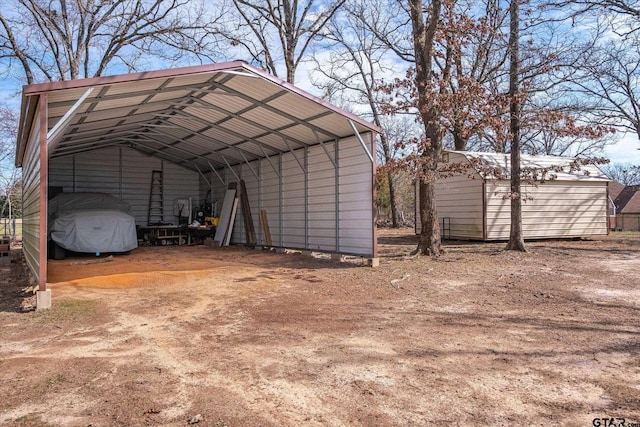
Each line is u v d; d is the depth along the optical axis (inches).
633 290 261.0
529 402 118.9
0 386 133.6
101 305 248.7
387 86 433.4
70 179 641.0
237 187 633.6
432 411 114.6
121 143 649.0
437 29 414.9
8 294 287.7
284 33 775.1
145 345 175.3
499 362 149.2
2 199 1024.2
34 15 709.3
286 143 479.8
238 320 213.3
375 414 113.4
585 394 123.3
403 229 962.1
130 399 124.0
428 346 167.2
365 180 395.9
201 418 111.7
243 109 401.4
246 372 144.1
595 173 641.0
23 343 178.5
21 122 302.8
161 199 715.4
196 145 581.6
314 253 494.6
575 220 617.0
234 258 468.8
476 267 360.5
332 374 141.0
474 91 408.2
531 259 403.9
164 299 265.4
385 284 297.7
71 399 124.1
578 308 220.7
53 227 469.4
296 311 228.8
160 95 358.6
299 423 109.3
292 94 340.5
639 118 575.8
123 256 495.8
